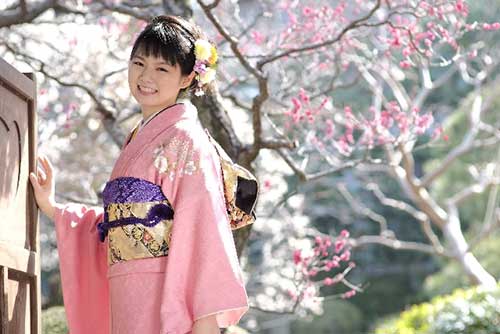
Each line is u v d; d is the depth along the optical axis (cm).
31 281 384
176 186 356
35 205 390
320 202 1902
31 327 382
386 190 1991
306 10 693
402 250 2023
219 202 354
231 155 566
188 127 363
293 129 741
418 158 1955
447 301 808
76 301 381
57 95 746
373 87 1027
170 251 346
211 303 340
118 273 358
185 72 376
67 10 618
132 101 768
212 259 344
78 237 385
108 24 729
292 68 859
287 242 1024
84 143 889
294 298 677
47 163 399
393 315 1906
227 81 767
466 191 1162
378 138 690
